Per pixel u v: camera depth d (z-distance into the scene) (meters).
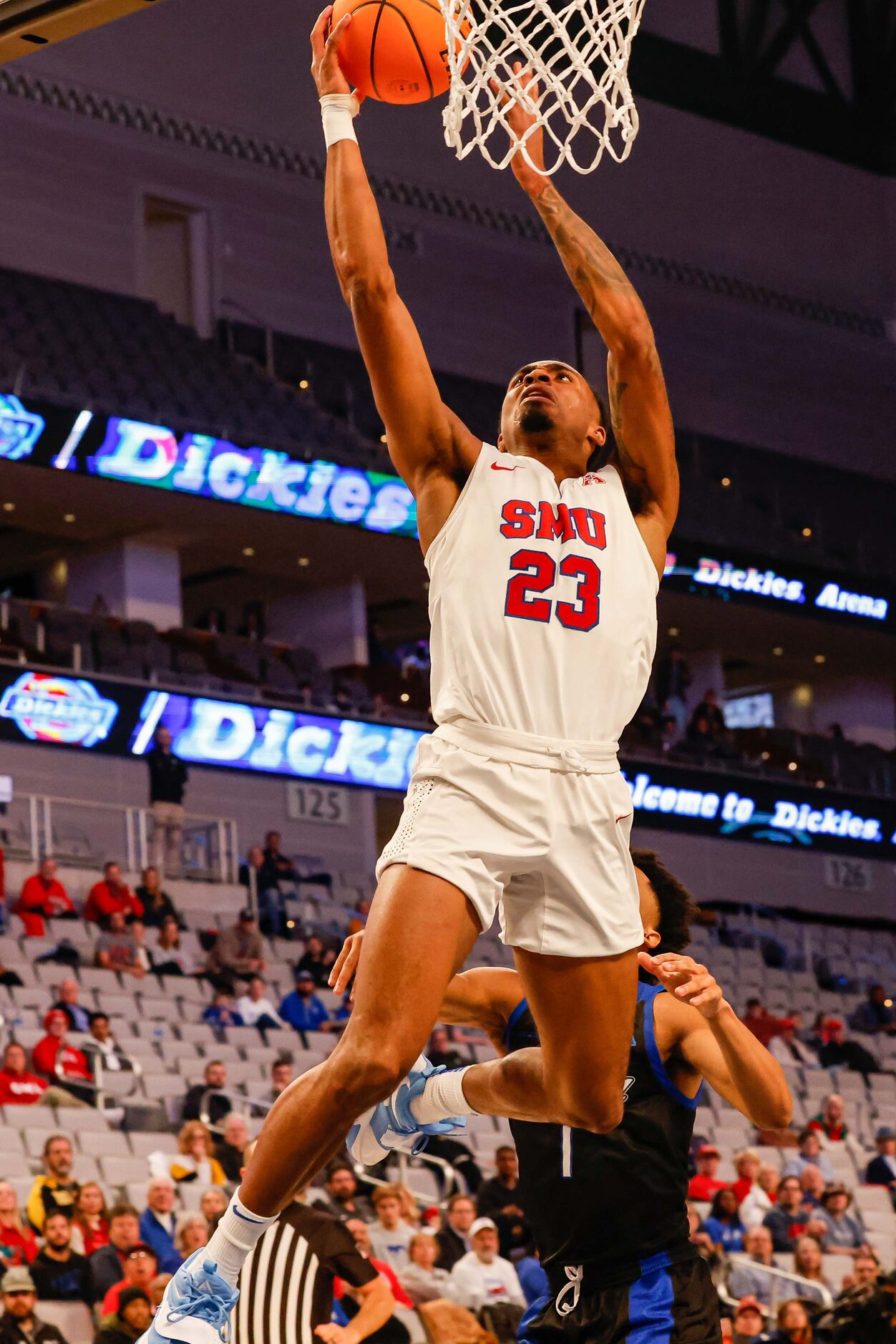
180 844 16.41
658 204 24.31
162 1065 11.80
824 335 25.84
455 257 22.55
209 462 18.25
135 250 20.03
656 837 21.47
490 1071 2.95
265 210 21.31
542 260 23.47
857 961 20.94
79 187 19.73
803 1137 12.03
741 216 25.30
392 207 22.06
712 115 25.14
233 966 14.02
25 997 12.30
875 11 27.11
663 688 22.95
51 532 19.58
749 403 24.73
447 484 2.53
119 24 20.36
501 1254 8.43
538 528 2.49
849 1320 6.54
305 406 19.81
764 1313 7.95
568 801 2.44
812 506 24.19
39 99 19.59
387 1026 2.26
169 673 17.58
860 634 23.66
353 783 18.86
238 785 18.77
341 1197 8.18
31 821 15.82
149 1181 9.03
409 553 20.86
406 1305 7.62
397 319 2.51
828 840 22.19
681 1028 3.18
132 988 13.26
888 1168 12.41
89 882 15.77
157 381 18.61
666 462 2.73
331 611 21.80
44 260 19.30
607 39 2.81
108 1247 7.63
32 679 16.55
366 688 19.89
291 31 21.92
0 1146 9.53
